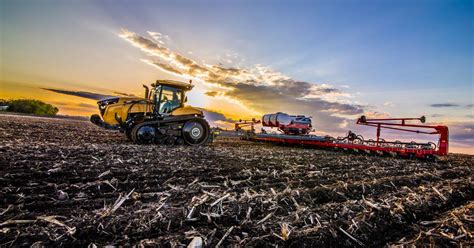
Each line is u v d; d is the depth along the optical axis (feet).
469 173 20.15
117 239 6.24
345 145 34.19
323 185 12.50
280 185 12.16
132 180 11.59
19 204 7.96
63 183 10.38
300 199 9.99
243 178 13.48
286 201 9.60
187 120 32.86
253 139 51.78
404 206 9.57
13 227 6.39
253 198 9.57
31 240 5.82
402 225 8.27
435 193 11.70
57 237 6.02
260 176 14.15
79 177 11.36
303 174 15.43
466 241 7.07
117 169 13.35
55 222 6.73
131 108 30.22
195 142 32.99
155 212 7.75
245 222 7.55
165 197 9.36
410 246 6.81
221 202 8.86
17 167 12.19
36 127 40.09
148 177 12.27
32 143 21.56
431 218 9.05
